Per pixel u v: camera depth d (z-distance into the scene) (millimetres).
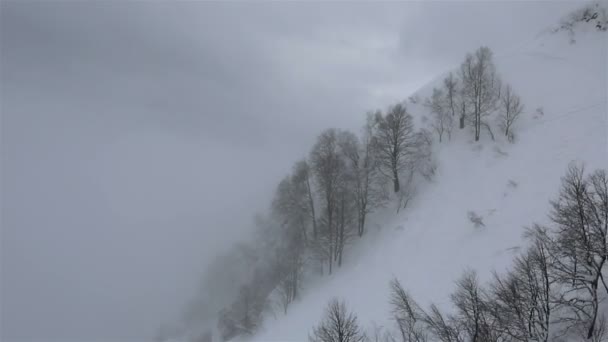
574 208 21391
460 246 37781
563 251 21141
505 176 42844
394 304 32750
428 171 53312
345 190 54844
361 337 29422
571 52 60594
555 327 21297
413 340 26859
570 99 49281
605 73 50844
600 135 38562
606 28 60031
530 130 48156
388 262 43812
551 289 22734
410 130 57344
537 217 33062
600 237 19594
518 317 21094
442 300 32031
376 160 57031
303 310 46688
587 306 20719
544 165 40094
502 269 30188
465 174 48250
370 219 55781
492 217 38156
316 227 58594
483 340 21047
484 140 51906
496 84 61250
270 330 47875
